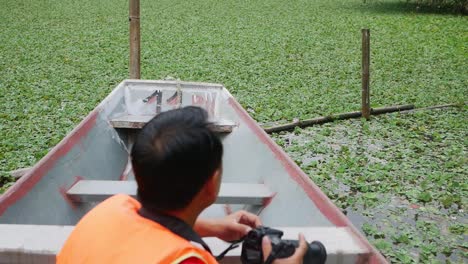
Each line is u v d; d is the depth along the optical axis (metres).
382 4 24.58
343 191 5.50
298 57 13.27
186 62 12.49
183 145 1.34
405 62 12.69
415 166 6.21
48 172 3.24
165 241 1.32
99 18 19.91
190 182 1.36
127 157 5.25
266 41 15.55
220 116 5.80
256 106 8.65
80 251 1.40
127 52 13.70
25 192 2.87
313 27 18.23
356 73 11.53
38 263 2.07
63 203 3.31
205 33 16.94
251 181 4.00
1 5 22.52
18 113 7.98
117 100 5.74
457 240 4.55
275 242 1.52
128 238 1.35
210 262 1.36
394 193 5.47
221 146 1.45
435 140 7.16
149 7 23.78
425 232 4.66
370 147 6.88
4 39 15.11
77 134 4.00
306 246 1.57
